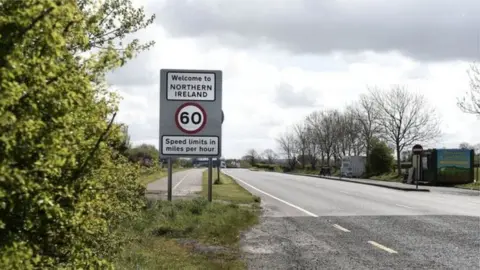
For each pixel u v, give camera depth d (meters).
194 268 8.75
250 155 153.88
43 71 3.42
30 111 3.37
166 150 17.94
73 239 4.32
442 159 44.53
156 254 9.66
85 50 4.57
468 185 42.56
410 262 10.09
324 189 36.50
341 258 10.45
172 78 17.95
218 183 40.69
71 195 3.96
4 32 3.22
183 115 17.97
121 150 8.76
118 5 7.85
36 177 3.53
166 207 15.16
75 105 3.78
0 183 3.15
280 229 14.61
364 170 69.69
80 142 4.08
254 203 22.50
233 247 11.33
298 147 121.25
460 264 9.91
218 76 18.06
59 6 3.44
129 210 9.35
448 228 14.97
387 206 22.28
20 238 3.55
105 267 4.68
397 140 64.50
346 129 89.81
